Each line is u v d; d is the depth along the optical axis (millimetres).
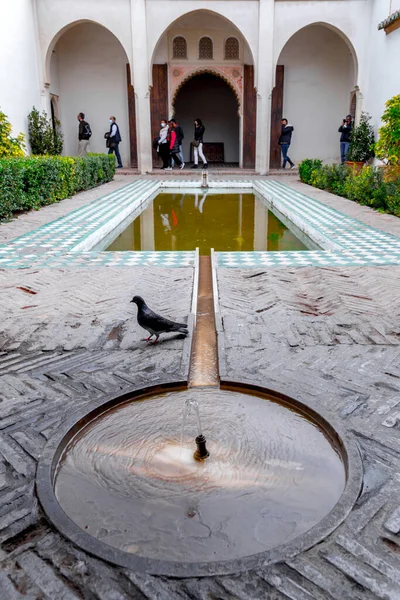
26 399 2336
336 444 1955
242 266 4645
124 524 1548
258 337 3002
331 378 2502
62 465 1841
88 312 3461
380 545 1474
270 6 12945
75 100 15312
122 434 2025
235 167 15898
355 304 3580
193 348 2893
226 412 2182
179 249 5812
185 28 14531
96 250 5789
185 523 1545
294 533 1510
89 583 1366
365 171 8898
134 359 2732
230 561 1402
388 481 1748
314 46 15023
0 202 6707
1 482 1769
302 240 6371
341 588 1344
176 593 1332
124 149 15812
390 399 2301
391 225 6598
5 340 3016
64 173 9016
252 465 1807
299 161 15820
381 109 12273
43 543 1489
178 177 13516
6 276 4324
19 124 11938
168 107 15117
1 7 10805
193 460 1836
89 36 14867
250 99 14984
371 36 12938
